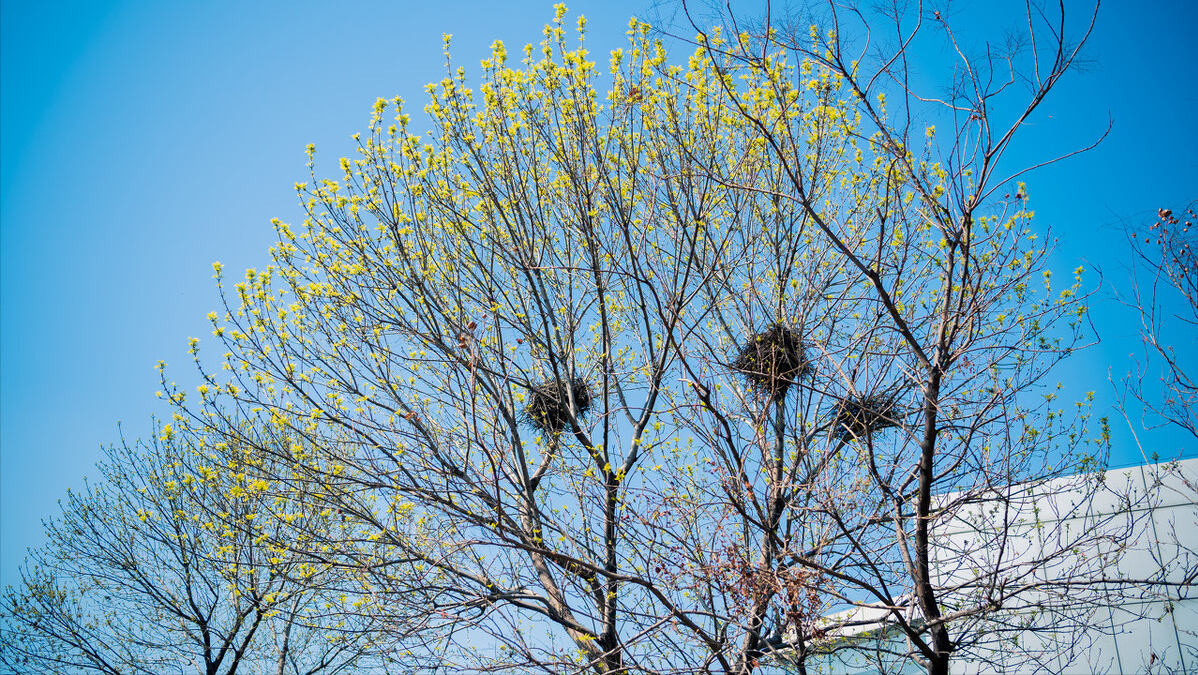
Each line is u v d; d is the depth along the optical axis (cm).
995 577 572
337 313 760
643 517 594
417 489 667
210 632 1166
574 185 755
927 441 543
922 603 564
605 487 665
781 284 736
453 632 665
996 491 580
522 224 776
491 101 766
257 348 733
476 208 796
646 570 608
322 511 779
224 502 862
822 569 536
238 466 767
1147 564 853
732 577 568
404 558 724
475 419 595
